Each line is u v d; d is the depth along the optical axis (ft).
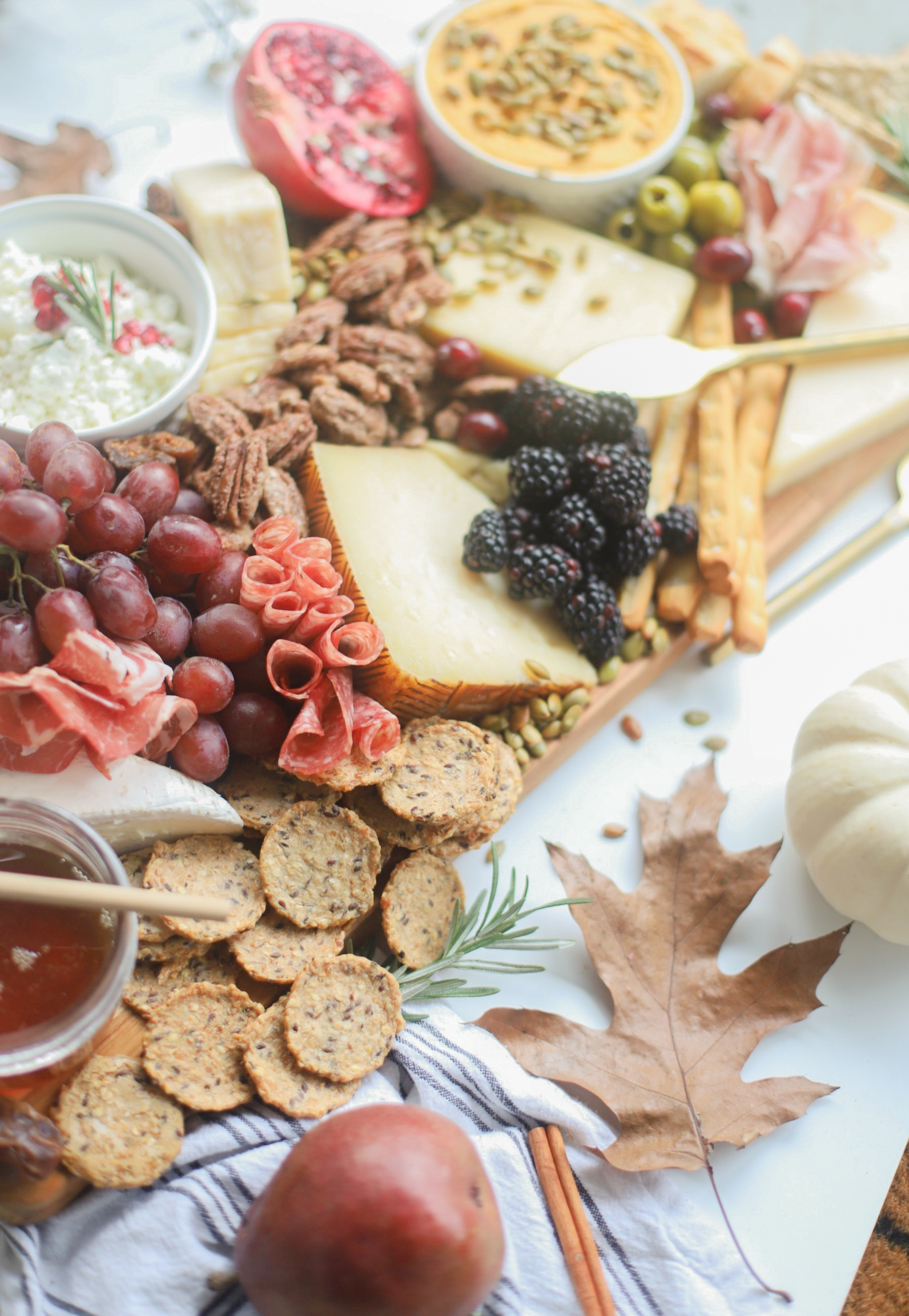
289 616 2.10
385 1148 1.88
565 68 2.64
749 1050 2.16
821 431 2.53
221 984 2.07
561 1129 2.11
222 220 2.40
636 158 2.60
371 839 2.12
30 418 2.28
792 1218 2.12
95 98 2.78
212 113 2.80
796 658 2.51
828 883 2.22
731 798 2.39
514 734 2.32
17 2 2.80
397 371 2.41
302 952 2.09
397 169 2.58
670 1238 2.06
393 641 2.21
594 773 2.41
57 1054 1.90
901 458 2.64
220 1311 1.98
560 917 2.28
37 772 2.03
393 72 2.63
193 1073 2.02
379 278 2.46
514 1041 2.14
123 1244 1.97
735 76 2.75
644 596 2.42
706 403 2.51
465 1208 1.87
